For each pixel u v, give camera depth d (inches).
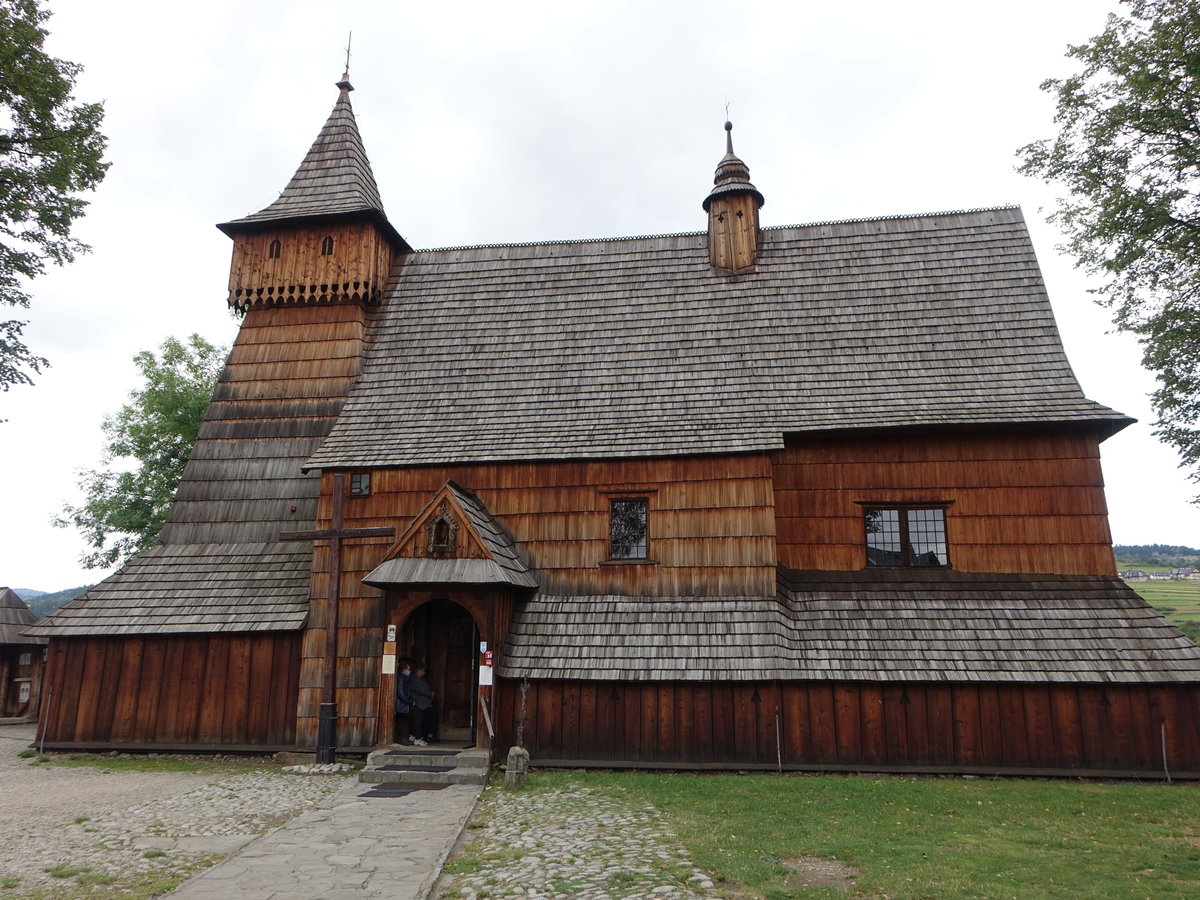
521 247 895.7
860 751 588.7
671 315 805.2
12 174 708.0
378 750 607.8
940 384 703.7
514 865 350.3
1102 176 679.7
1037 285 752.3
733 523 660.1
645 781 554.6
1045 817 446.6
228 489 778.8
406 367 805.2
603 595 666.2
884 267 800.3
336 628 657.0
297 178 890.7
